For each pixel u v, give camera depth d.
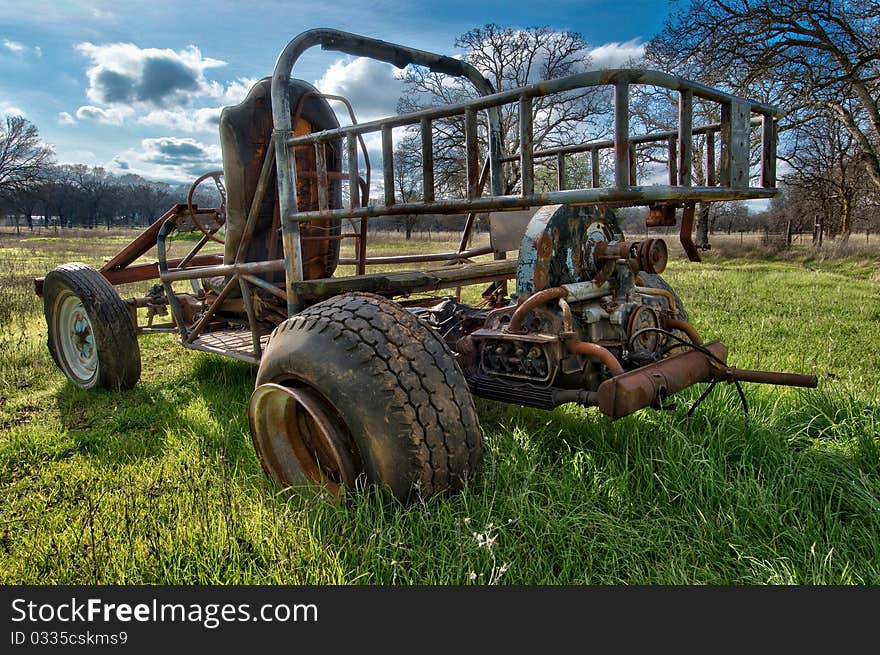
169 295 4.79
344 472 2.56
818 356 5.37
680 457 2.97
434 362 2.55
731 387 4.04
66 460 3.56
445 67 4.41
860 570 2.25
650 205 3.30
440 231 64.12
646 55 20.20
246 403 4.39
